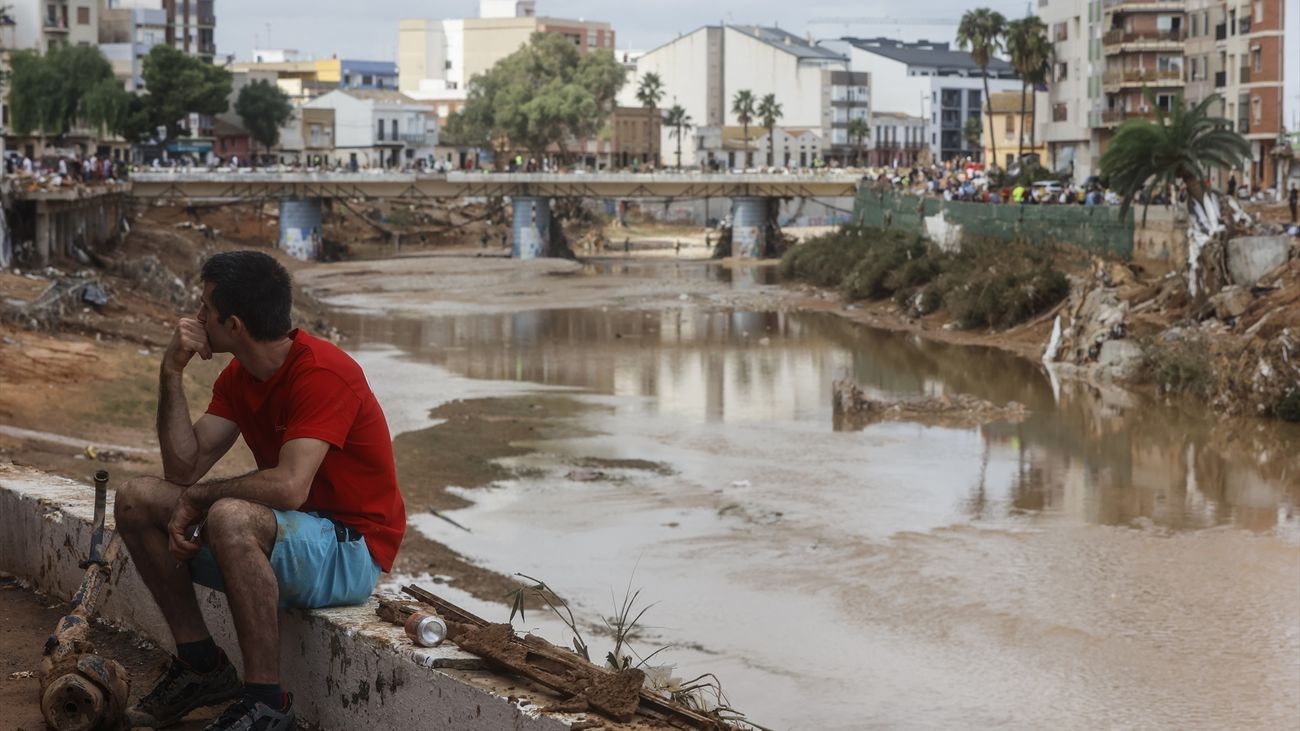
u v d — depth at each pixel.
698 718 4.76
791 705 18.50
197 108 122.75
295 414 5.52
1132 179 57.75
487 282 93.81
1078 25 101.69
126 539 5.77
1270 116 78.69
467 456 35.34
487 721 4.98
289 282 5.66
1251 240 52.28
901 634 21.84
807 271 92.44
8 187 56.97
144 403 32.38
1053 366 54.09
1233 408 43.25
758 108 183.62
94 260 66.81
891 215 95.12
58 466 24.42
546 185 110.81
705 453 36.62
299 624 5.82
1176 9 91.12
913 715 18.19
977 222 77.94
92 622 7.34
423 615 5.47
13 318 38.31
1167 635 21.91
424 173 109.06
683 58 191.00
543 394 46.81
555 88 151.12
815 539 27.66
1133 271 62.41
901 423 41.84
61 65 104.75
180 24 145.12
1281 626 22.31
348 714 5.61
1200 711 18.67
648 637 21.14
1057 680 19.84
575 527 28.23
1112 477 33.97
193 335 5.58
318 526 5.55
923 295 71.00
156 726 5.86
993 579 24.98
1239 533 28.39
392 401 44.25
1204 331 49.84
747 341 63.47
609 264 111.69
